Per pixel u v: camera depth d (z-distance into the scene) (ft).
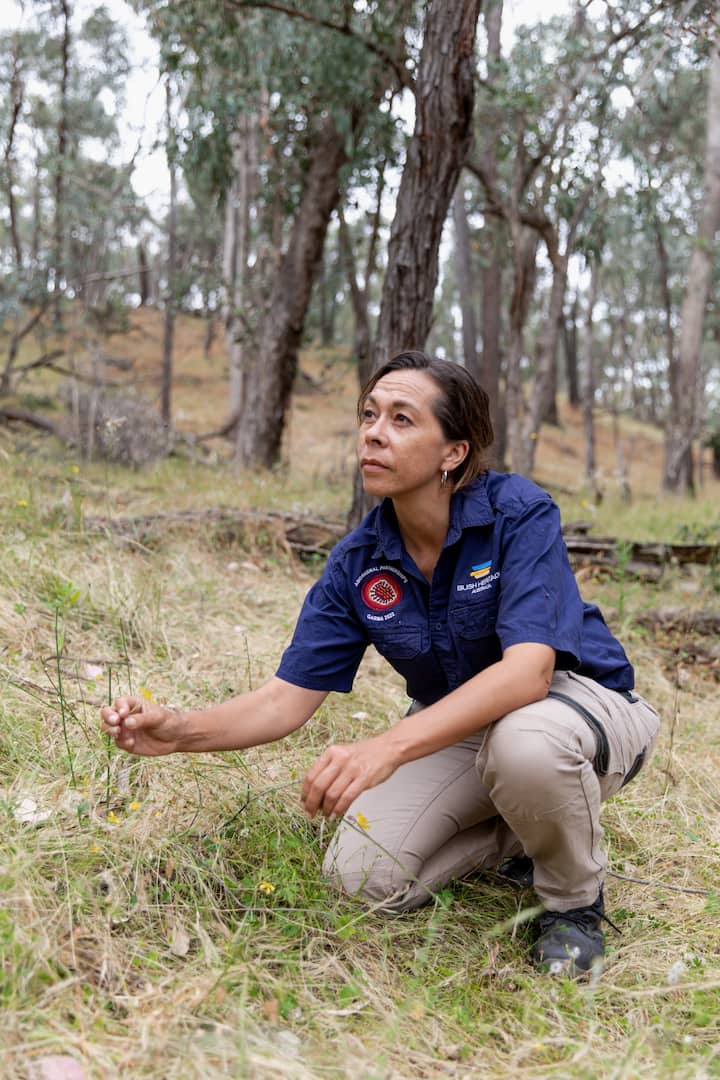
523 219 30.42
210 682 11.34
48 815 7.38
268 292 38.50
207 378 87.15
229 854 7.68
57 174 45.37
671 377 61.16
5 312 45.09
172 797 8.19
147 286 113.60
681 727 12.54
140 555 15.79
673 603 18.19
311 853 7.88
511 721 6.66
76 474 17.79
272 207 37.17
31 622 11.66
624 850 9.13
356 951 6.84
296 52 26.58
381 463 6.78
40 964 5.68
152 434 35.91
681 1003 6.64
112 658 11.43
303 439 69.26
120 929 6.45
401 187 16.75
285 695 7.36
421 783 7.77
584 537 20.75
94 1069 5.09
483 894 8.09
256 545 18.34
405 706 11.74
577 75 27.48
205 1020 5.63
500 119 29.45
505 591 6.89
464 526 7.00
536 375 36.83
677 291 80.74
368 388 7.11
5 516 15.58
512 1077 5.62
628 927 7.72
